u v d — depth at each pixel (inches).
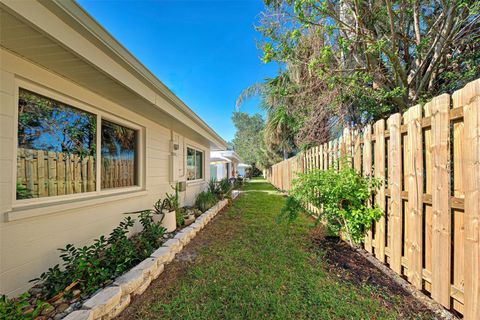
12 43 75.2
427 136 79.6
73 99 110.2
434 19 128.0
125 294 81.0
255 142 1224.2
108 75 95.9
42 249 95.0
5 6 54.9
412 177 86.3
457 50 129.6
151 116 171.8
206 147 373.1
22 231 87.6
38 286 90.7
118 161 150.2
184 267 110.8
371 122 163.6
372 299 81.3
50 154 102.7
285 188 402.6
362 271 101.3
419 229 82.7
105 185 136.9
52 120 103.4
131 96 127.3
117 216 143.6
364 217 112.1
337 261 111.9
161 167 204.5
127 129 160.7
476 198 61.9
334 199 123.2
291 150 427.8
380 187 107.7
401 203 93.6
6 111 82.6
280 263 111.8
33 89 91.6
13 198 85.5
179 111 179.8
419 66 129.7
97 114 126.6
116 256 94.5
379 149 108.3
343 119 182.7
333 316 73.9
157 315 76.4
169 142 221.5
